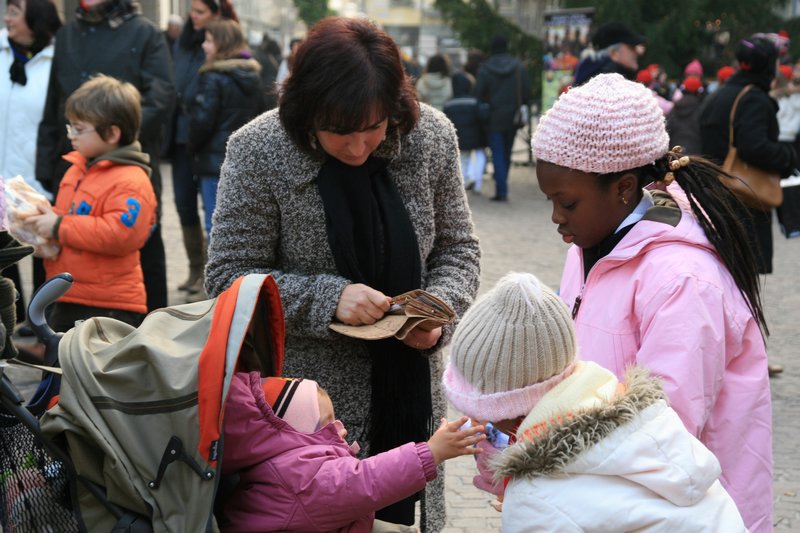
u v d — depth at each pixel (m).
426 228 2.70
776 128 5.56
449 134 2.78
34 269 5.67
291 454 2.14
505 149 12.95
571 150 2.20
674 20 15.73
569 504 1.88
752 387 2.28
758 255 2.76
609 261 2.28
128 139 4.72
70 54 5.67
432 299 2.47
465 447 2.14
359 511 2.12
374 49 2.37
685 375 2.12
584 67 7.18
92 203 4.61
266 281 2.23
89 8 5.69
